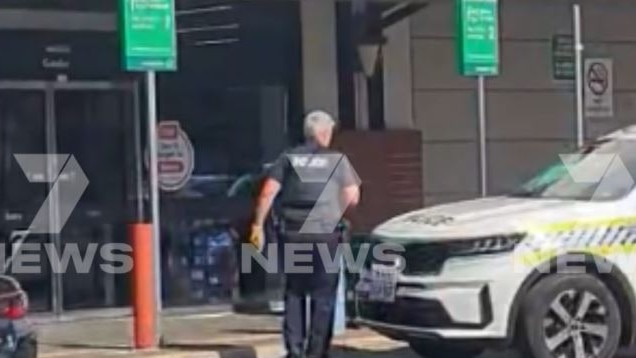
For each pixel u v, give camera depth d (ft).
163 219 44.55
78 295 43.70
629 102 51.88
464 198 48.78
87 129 43.60
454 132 48.73
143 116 44.19
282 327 38.65
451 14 48.32
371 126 47.29
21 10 42.29
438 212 33.22
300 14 46.26
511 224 30.94
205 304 45.06
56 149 43.27
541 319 30.66
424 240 31.24
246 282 45.39
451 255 30.78
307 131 33.76
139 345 36.65
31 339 26.84
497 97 49.47
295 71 46.29
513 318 30.68
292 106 46.26
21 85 42.63
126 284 44.21
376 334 38.24
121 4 35.12
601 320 31.35
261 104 45.91
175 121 44.62
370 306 32.68
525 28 49.83
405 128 47.78
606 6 49.98
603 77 51.29
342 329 38.34
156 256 36.94
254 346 37.14
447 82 48.60
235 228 45.47
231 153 45.52
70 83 43.27
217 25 45.16
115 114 43.96
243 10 45.50
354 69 47.06
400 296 31.58
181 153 44.78
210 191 45.32
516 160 49.88
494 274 30.50
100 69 43.57
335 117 46.75
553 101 50.39
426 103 48.29
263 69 45.85
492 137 49.47
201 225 45.19
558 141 50.49
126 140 44.11
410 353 36.60
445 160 48.55
